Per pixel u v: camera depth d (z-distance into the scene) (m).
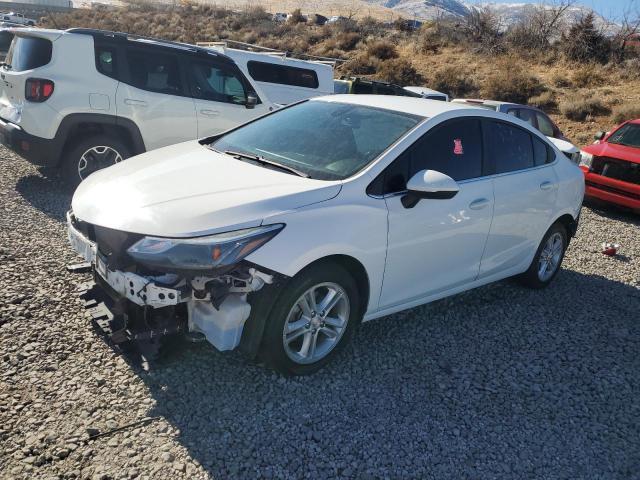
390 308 3.91
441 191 3.51
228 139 4.41
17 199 6.23
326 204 3.33
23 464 2.56
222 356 3.57
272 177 3.52
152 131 7.03
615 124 17.88
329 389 3.41
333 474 2.75
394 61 24.56
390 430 3.12
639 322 5.08
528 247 5.09
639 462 3.16
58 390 3.08
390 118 4.13
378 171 3.63
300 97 9.89
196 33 34.56
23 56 6.43
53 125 6.32
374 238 3.51
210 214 3.02
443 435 3.15
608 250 7.08
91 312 3.55
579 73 22.33
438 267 4.12
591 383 3.92
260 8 42.53
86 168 6.75
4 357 3.29
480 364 3.97
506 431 3.27
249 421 3.03
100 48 6.62
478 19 29.55
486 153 4.46
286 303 3.18
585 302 5.41
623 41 25.03
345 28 34.12
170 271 2.88
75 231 3.51
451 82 22.83
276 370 3.35
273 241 3.05
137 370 3.33
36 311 3.85
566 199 5.35
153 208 3.10
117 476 2.56
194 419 2.99
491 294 5.30
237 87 7.86
